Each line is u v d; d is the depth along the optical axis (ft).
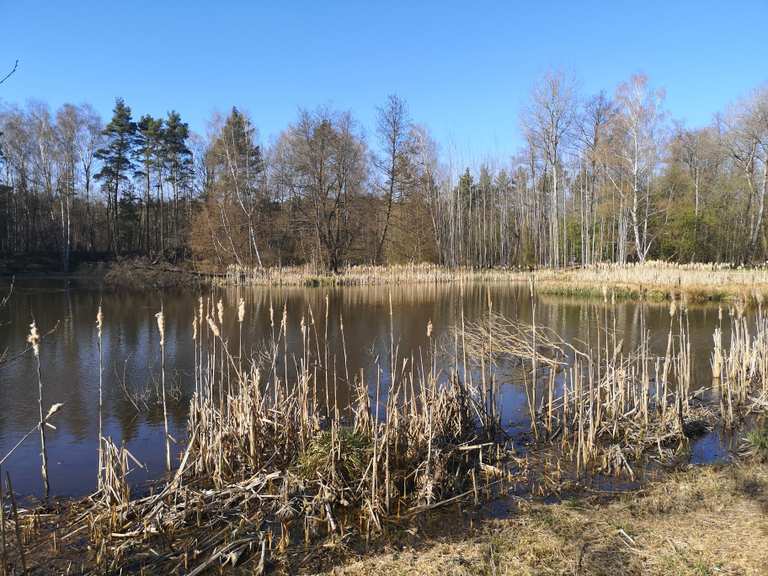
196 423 25.91
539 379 38.17
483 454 23.71
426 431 22.18
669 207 137.80
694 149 155.53
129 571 15.44
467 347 47.67
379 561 15.14
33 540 17.01
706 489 18.98
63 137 153.79
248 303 84.23
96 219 180.96
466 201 188.03
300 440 22.58
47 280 124.67
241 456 22.12
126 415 30.22
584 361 43.47
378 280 126.31
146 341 51.57
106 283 119.96
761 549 14.25
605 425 26.08
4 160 149.89
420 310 75.61
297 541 16.74
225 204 143.84
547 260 169.37
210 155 149.59
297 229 155.22
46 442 26.27
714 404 30.63
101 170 163.63
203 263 146.30
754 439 23.00
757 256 145.69
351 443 20.93
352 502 18.93
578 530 16.25
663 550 14.62
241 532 17.11
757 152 133.59
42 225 162.40
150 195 184.03
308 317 67.92
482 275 138.72
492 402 26.58
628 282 95.71
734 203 147.95
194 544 16.61
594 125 140.56
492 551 15.14
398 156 156.66
